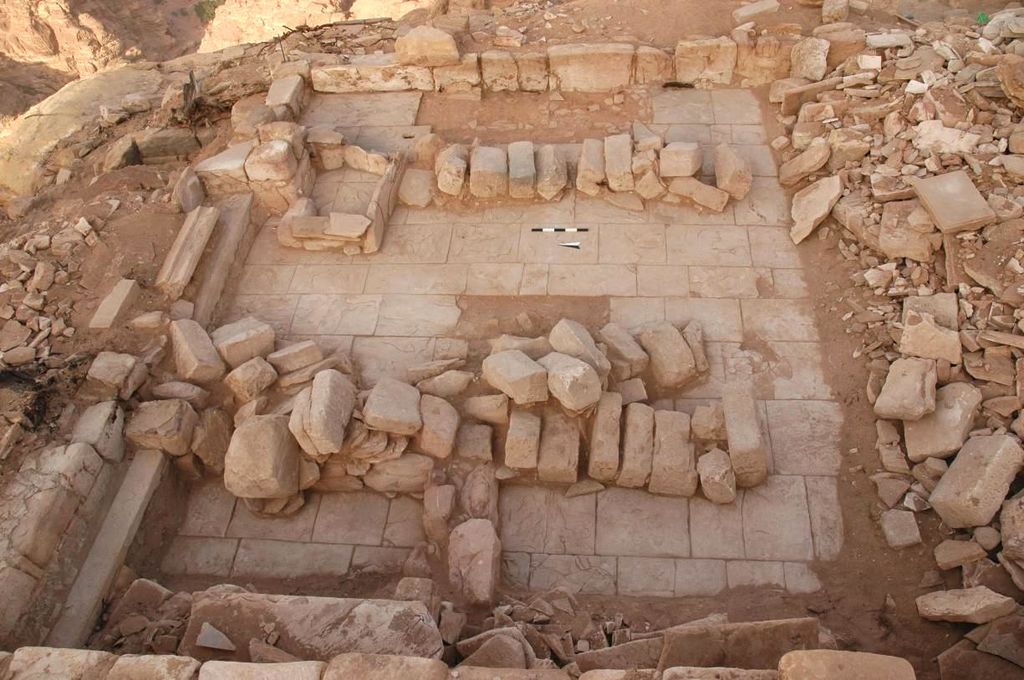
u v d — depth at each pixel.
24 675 4.43
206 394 6.86
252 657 4.73
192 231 7.85
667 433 6.38
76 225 7.88
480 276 7.87
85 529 6.03
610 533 6.26
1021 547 5.19
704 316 7.35
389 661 4.29
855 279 7.26
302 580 6.19
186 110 9.83
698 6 9.80
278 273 8.13
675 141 8.76
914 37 8.77
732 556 6.05
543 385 6.40
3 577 5.42
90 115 11.12
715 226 8.02
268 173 8.39
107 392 6.58
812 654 3.91
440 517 6.12
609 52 9.21
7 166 10.56
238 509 6.65
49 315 7.27
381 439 6.41
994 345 6.23
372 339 7.46
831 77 8.69
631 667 4.89
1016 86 7.29
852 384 6.71
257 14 25.09
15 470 6.02
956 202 6.93
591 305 7.53
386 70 9.63
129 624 5.55
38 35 23.59
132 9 25.30
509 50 9.52
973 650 4.90
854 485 6.22
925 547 5.73
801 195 7.97
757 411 6.69
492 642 4.94
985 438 5.75
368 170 8.92
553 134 9.09
